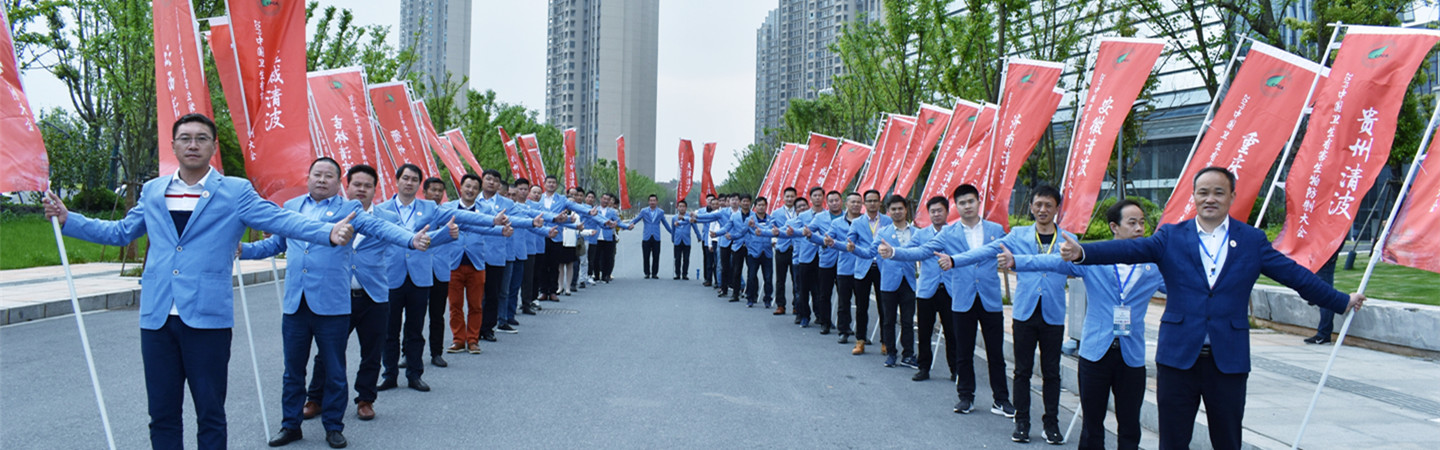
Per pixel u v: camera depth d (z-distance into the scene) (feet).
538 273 41.52
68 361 24.79
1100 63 26.53
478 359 27.43
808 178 53.72
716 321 38.47
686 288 56.34
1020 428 18.69
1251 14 40.01
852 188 82.79
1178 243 13.20
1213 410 12.90
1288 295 34.24
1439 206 15.60
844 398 22.72
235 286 49.01
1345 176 19.88
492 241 30.73
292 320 17.11
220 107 61.16
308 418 19.34
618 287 55.83
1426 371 25.38
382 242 19.52
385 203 22.80
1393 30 19.72
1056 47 48.34
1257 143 22.40
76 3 50.65
